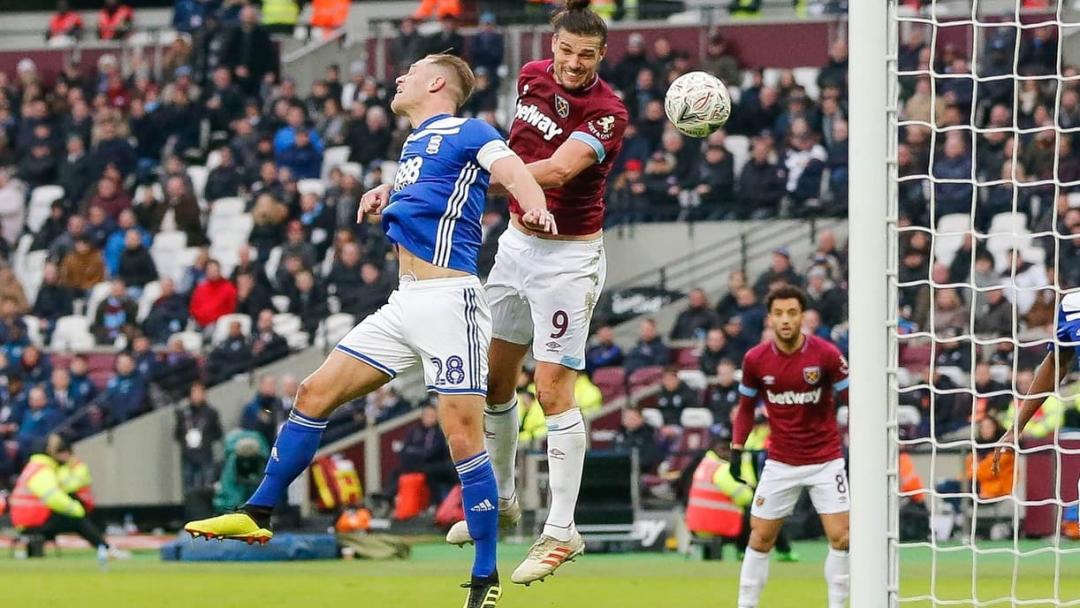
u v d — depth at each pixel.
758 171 43.78
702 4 53.19
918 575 27.30
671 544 34.06
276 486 14.06
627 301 43.16
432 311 13.88
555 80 15.02
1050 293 38.28
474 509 14.08
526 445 36.69
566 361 15.45
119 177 48.50
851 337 12.66
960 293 38.09
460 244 14.02
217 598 24.28
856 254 12.64
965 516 33.50
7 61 56.34
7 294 47.00
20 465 41.06
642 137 45.47
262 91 51.94
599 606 22.72
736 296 39.84
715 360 38.00
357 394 14.15
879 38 12.62
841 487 20.30
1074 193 40.69
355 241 43.94
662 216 44.81
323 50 54.34
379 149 47.94
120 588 26.09
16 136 52.38
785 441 20.33
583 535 33.38
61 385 41.91
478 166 13.97
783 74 46.00
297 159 48.72
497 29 50.44
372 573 29.03
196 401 39.00
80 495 34.81
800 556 31.98
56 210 48.84
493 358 15.84
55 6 60.56
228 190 48.91
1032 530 33.19
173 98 51.28
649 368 39.78
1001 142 41.44
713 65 47.25
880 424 12.55
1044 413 33.00
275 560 32.19
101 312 44.78
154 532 40.62
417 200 13.95
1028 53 43.09
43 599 24.25
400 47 49.22
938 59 43.50
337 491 37.44
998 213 40.59
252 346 42.00
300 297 43.72
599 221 15.48
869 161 12.61
